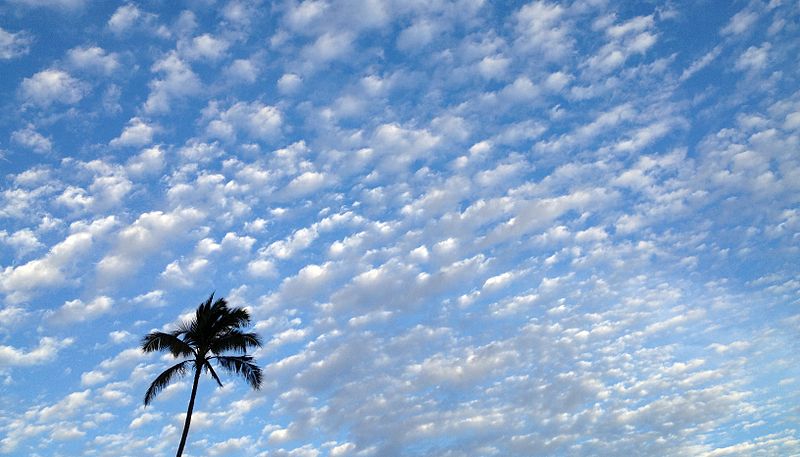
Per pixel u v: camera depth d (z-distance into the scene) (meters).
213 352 45.75
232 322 46.41
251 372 45.91
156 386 44.47
